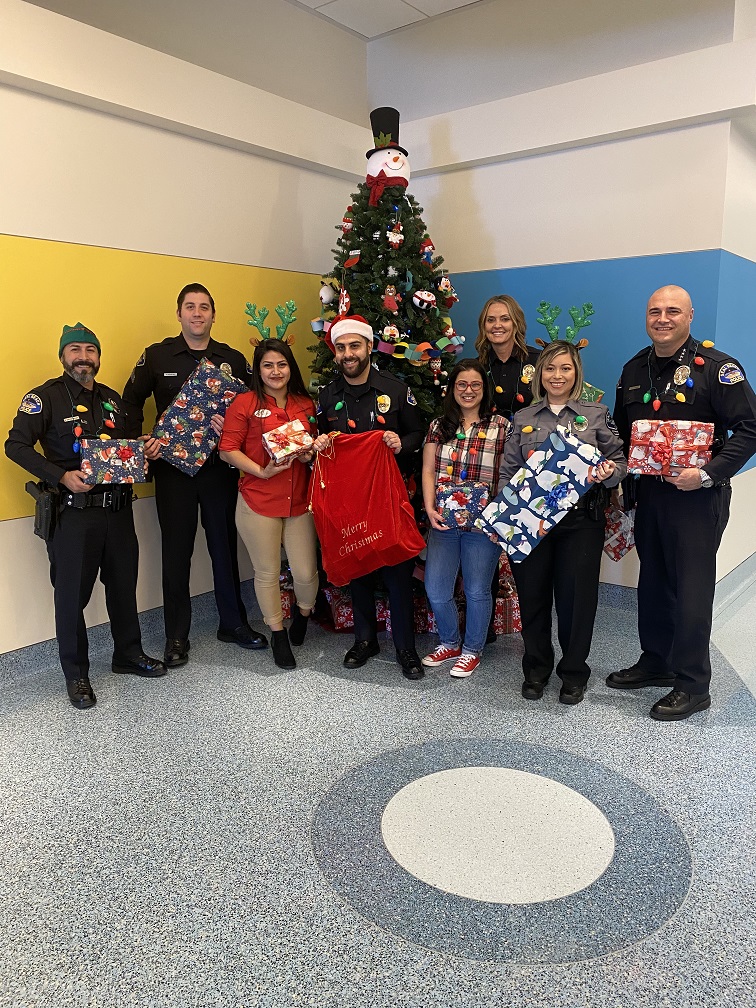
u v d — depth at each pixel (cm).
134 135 365
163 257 385
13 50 305
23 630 351
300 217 457
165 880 214
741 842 227
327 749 284
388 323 388
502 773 266
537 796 252
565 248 436
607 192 417
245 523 346
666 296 284
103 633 384
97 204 353
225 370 355
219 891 209
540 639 326
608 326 427
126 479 319
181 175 388
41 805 250
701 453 285
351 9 495
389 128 420
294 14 490
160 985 178
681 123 384
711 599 302
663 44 416
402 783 261
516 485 305
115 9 398
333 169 464
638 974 179
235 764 275
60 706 322
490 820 239
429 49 514
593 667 356
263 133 414
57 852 226
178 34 428
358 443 328
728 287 401
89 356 315
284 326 379
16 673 350
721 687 337
